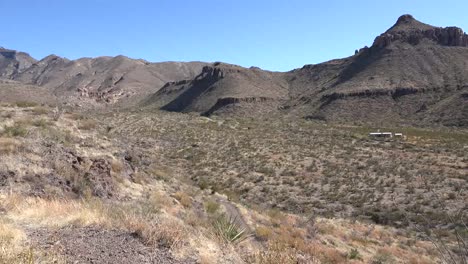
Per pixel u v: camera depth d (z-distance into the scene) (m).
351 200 30.44
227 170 39.31
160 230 7.76
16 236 6.27
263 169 39.47
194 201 19.72
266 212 22.84
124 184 16.97
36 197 11.60
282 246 8.74
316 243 17.38
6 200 9.17
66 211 8.82
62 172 14.12
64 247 6.27
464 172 36.91
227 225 11.10
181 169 38.75
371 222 25.56
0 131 16.92
